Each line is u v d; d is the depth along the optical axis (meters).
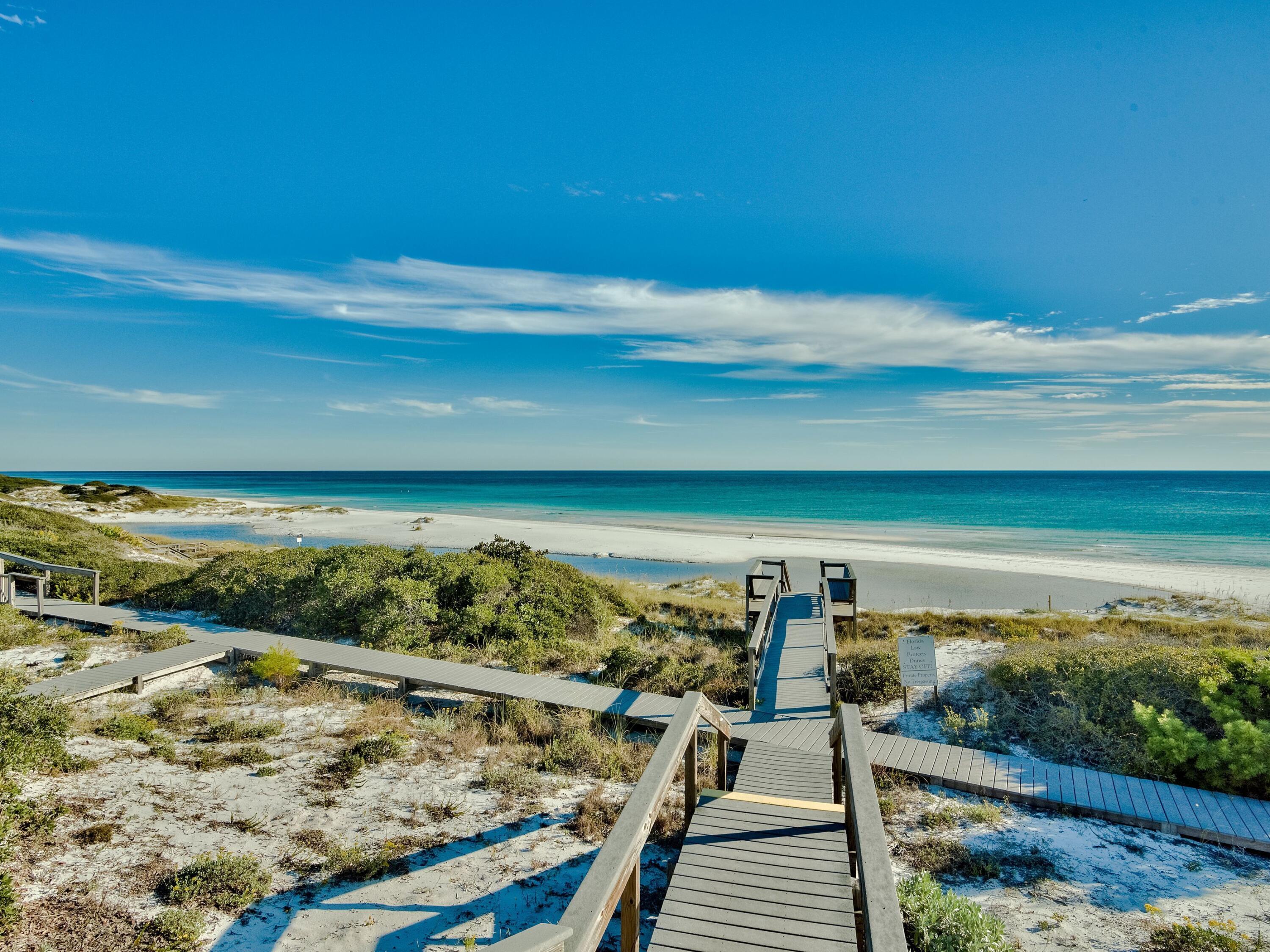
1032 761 8.70
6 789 6.31
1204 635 16.48
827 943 4.16
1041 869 6.38
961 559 35.22
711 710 6.25
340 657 11.83
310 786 7.64
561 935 2.74
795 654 13.21
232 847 6.29
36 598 16.22
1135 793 7.59
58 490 55.97
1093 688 10.33
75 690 9.98
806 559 35.12
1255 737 7.68
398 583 15.10
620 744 8.96
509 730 9.40
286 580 15.88
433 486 140.38
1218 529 50.94
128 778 7.46
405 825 6.86
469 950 4.95
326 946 5.04
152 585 17.33
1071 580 29.25
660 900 5.79
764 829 5.54
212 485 148.38
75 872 5.64
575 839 6.71
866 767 4.68
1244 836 6.70
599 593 19.44
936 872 6.36
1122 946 5.27
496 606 15.69
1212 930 5.39
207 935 5.08
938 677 12.24
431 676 10.94
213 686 11.14
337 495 102.25
